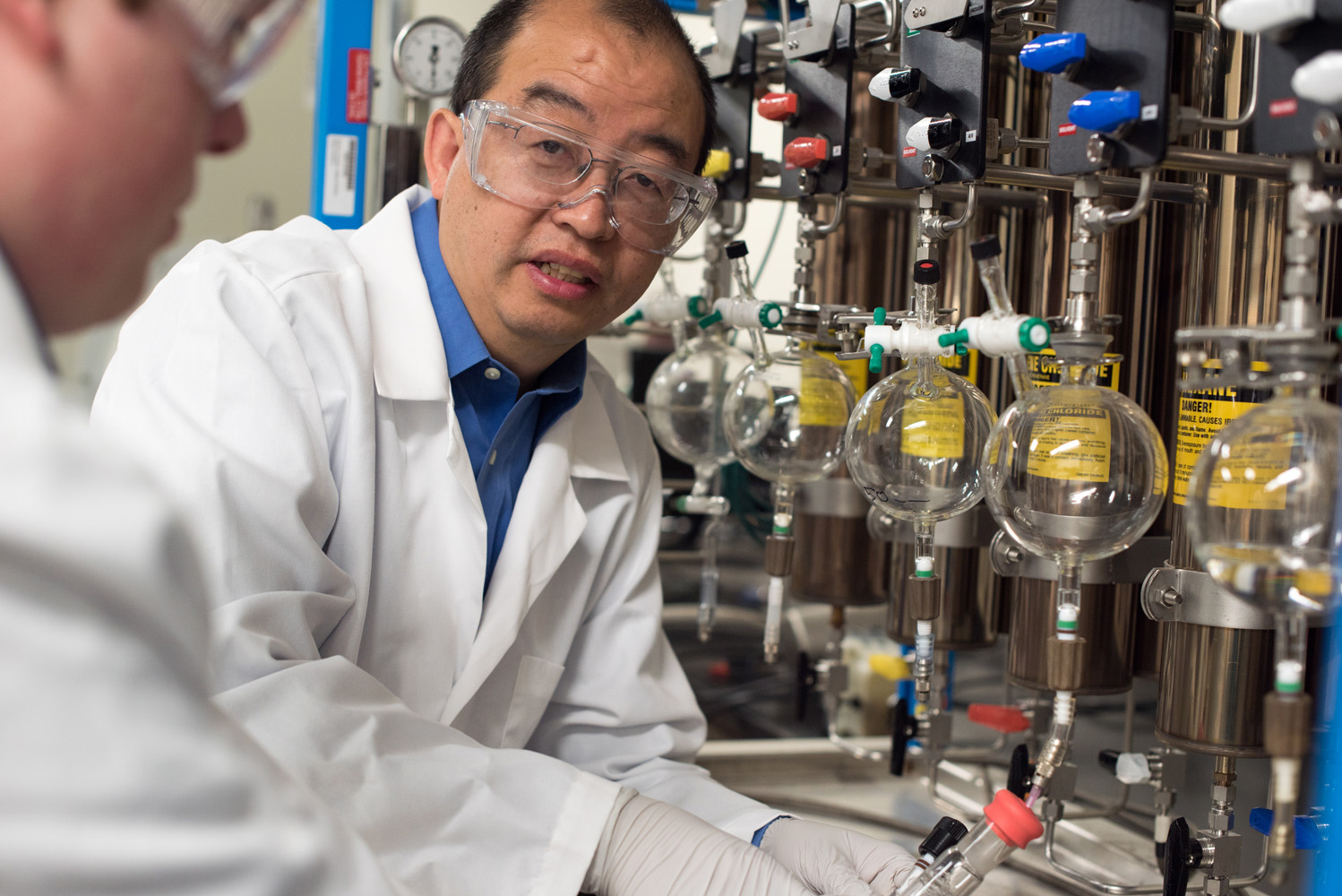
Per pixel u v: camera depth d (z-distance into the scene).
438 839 0.94
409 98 2.09
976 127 1.08
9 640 0.43
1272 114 0.77
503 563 1.34
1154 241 1.38
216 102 0.54
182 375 1.09
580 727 1.50
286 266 1.27
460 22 2.58
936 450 1.07
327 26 2.01
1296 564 0.71
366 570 1.22
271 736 0.91
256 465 1.05
